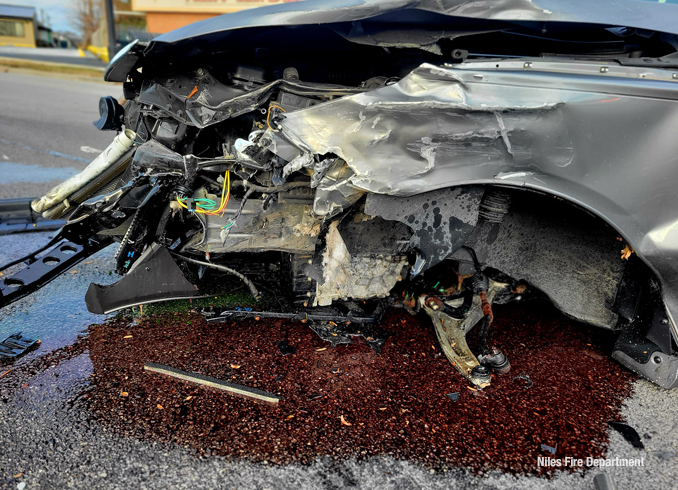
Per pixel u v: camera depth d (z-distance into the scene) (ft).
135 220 7.97
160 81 7.77
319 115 6.54
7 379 7.22
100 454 5.87
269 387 7.26
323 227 7.50
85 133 27.40
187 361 7.84
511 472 5.92
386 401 7.10
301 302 8.97
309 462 5.88
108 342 8.35
